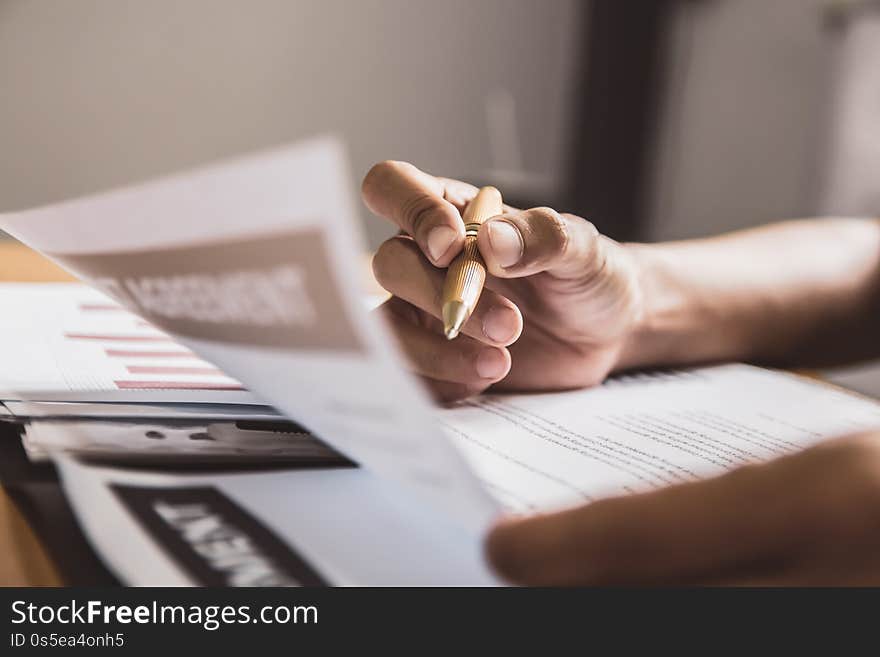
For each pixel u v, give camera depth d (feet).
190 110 5.85
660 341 1.73
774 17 6.89
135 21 5.58
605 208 6.91
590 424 1.33
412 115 6.37
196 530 0.88
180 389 1.34
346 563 0.84
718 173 7.07
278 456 1.10
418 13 6.21
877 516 0.79
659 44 6.74
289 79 6.02
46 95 5.49
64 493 0.95
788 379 1.68
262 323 0.80
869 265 2.09
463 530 0.92
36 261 2.48
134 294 1.00
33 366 1.41
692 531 0.81
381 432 0.80
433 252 1.27
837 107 6.97
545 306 1.51
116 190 0.81
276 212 0.65
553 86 6.65
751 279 1.93
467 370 1.42
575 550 0.82
